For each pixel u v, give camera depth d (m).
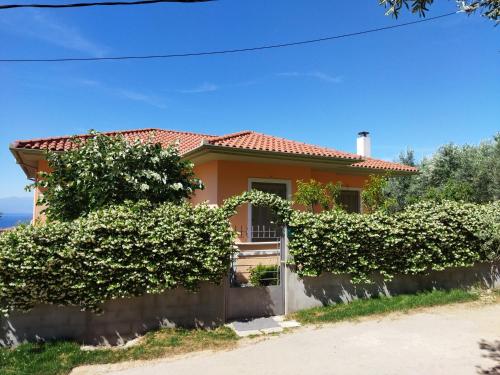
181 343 5.98
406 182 21.44
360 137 18.41
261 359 5.42
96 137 7.92
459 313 7.73
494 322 7.14
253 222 11.35
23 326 5.73
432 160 20.73
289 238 7.67
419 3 4.38
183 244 6.40
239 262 8.55
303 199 10.59
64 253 5.67
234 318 7.22
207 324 6.72
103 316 6.08
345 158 11.57
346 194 14.66
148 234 6.15
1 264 5.45
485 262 9.77
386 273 8.40
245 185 11.48
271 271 7.67
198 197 12.22
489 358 5.37
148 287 6.13
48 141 10.99
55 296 5.77
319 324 7.02
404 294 8.65
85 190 7.38
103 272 5.91
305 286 7.76
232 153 10.30
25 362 5.20
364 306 7.79
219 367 5.16
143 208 6.54
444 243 8.93
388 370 4.97
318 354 5.58
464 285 9.44
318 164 12.15
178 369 5.11
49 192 7.69
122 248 5.99
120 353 5.61
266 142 11.69
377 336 6.36
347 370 4.98
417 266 8.69
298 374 4.88
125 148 7.77
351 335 6.42
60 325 5.89
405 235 8.44
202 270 6.55
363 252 8.09
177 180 8.24
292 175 12.29
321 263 7.72
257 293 7.41
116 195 7.46
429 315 7.58
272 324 7.00
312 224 7.64
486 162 18.02
